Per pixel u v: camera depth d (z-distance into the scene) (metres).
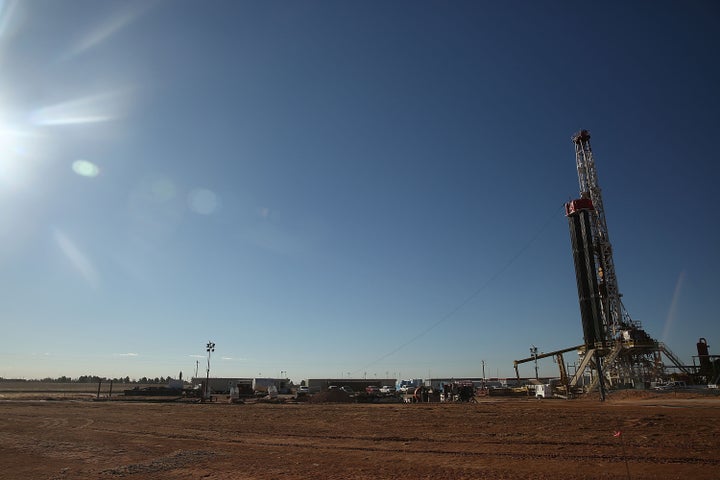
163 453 21.44
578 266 90.50
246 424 33.78
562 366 93.19
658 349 80.00
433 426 29.22
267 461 18.66
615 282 88.50
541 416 32.78
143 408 53.84
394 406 52.69
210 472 16.67
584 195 94.44
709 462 15.52
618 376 81.25
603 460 16.48
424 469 16.17
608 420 28.52
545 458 17.34
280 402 70.25
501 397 79.69
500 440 22.34
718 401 46.78
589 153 96.19
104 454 21.36
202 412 46.47
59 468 18.22
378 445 22.33
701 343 81.69
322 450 21.31
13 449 23.30
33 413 46.59
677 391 62.59
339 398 69.75
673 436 21.12
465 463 17.06
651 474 14.09
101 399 79.81
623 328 84.50
